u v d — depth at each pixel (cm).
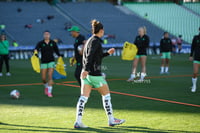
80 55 3053
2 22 11512
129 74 5300
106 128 2083
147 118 2348
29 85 4075
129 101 3005
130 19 13338
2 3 12675
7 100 3067
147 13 14150
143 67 4441
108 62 7662
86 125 2161
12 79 4681
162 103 2906
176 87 3891
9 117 2378
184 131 2005
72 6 13475
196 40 3450
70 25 11862
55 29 11706
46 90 3372
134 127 2102
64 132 1989
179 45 10988
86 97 2112
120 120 2142
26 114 2478
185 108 2697
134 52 4372
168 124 2175
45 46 3281
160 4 14825
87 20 12619
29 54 9631
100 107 2733
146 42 4391
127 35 12331
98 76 2094
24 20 11881
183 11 14438
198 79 4678
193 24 13688
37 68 3381
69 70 6016
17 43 10650
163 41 5425
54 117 2383
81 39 3053
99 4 14150
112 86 3969
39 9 12744
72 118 2348
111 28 12575
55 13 12694
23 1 13475
